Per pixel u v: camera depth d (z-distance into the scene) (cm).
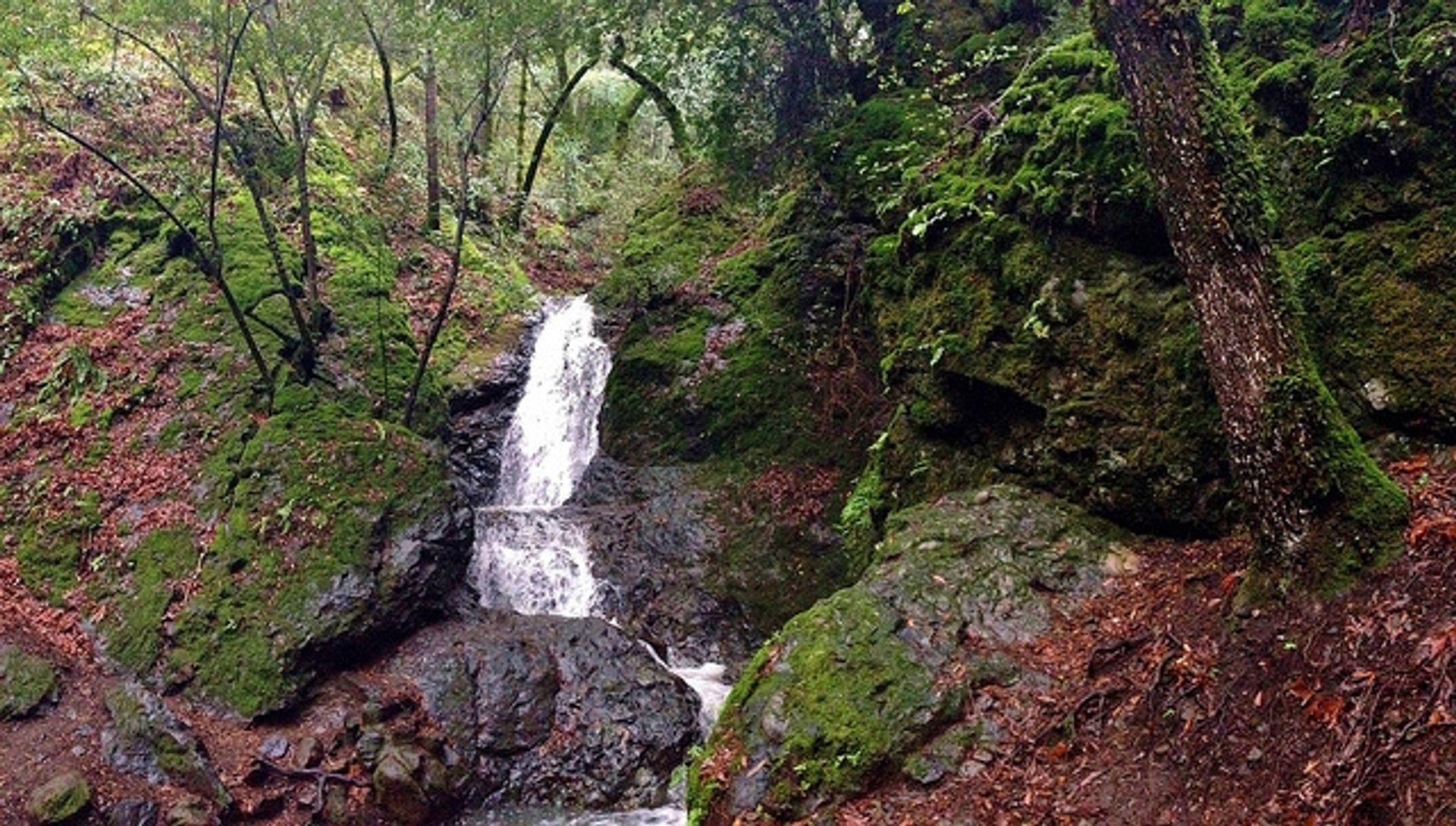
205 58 1095
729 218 1491
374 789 767
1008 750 485
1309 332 562
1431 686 386
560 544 1115
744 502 1137
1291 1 684
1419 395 516
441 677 877
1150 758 453
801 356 1200
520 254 1730
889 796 484
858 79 1112
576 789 827
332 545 916
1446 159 545
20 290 1102
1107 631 539
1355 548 451
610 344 1402
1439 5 566
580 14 1049
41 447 1008
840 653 543
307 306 1188
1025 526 625
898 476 797
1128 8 507
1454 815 346
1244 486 493
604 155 2067
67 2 929
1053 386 675
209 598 884
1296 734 415
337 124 1620
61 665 824
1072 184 692
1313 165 599
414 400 1142
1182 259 506
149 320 1122
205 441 1016
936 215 782
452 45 1061
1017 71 917
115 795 706
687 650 1023
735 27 1080
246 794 741
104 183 1206
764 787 504
